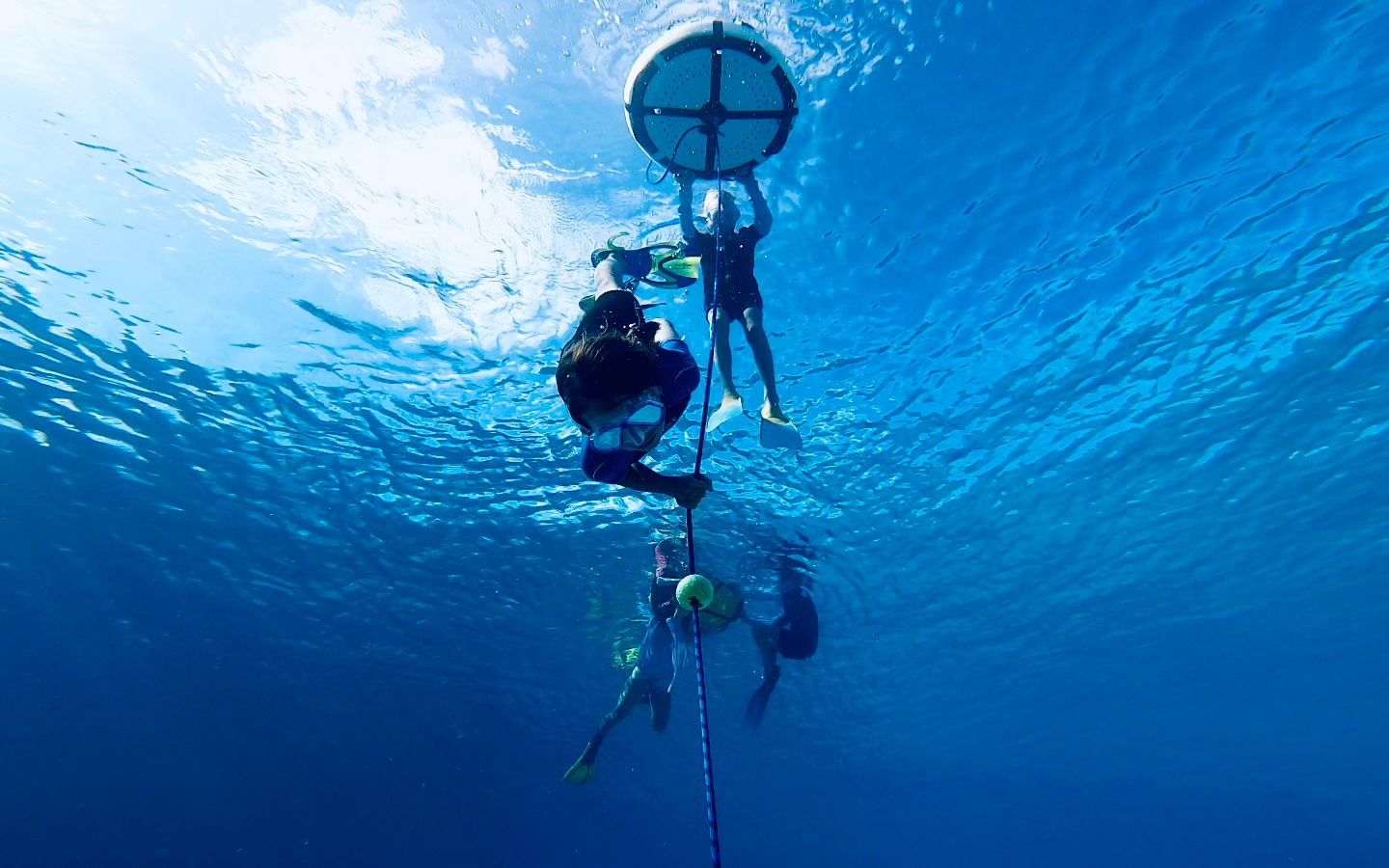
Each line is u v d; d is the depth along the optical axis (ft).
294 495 39.83
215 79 21.63
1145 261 26.66
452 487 38.14
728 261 18.51
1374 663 75.46
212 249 25.99
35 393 33.12
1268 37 19.80
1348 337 31.24
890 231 24.62
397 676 61.46
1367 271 27.58
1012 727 94.79
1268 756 123.85
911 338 28.81
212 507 41.04
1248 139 22.34
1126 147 22.59
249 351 30.35
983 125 21.91
